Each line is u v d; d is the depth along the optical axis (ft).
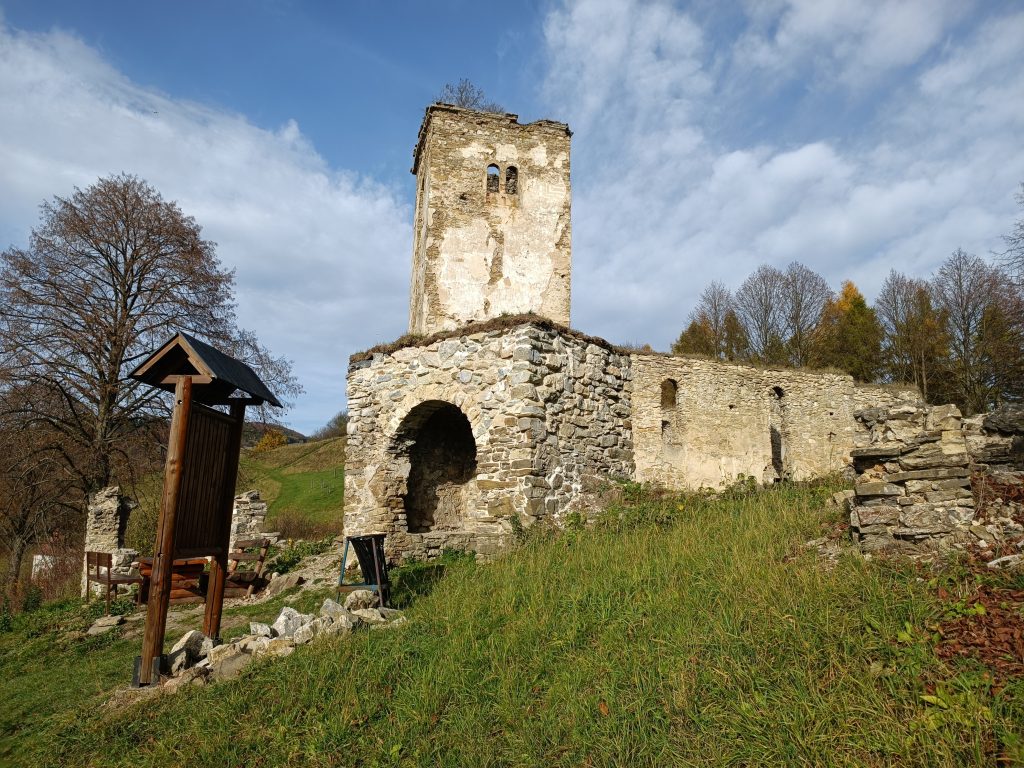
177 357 22.20
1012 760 10.80
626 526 29.53
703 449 52.90
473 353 38.17
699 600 17.99
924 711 12.09
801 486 33.65
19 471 54.54
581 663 16.17
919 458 18.57
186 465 20.74
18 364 54.39
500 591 21.77
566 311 51.37
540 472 35.19
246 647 19.92
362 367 43.01
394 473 40.73
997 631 13.73
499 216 51.13
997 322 92.58
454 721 15.16
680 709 13.76
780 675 13.89
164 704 17.78
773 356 114.52
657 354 52.54
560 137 53.52
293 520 84.99
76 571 59.77
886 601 15.34
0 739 19.25
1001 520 17.84
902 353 105.40
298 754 14.66
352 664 18.04
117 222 59.88
